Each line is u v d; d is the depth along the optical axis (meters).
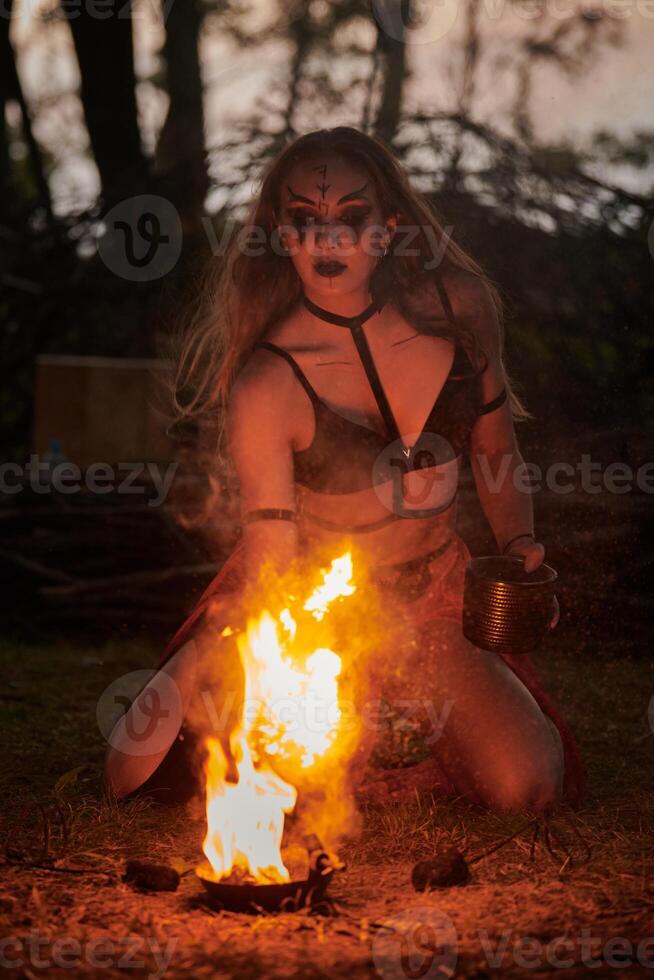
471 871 3.00
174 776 3.65
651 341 7.27
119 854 3.18
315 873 2.71
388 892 2.86
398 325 3.45
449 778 3.70
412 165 7.16
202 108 9.86
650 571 6.50
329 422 3.35
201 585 6.94
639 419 7.15
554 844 3.20
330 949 2.48
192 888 2.89
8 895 2.81
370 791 3.75
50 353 8.41
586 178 7.36
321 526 3.47
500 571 3.58
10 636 6.75
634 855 3.10
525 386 7.10
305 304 3.42
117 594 6.81
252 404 3.31
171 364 5.36
